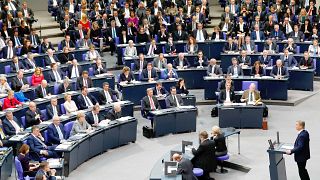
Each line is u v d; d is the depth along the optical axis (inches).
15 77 1040.8
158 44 1290.6
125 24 1382.9
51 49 1226.0
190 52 1270.9
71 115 913.5
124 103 999.0
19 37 1288.1
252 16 1400.1
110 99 1010.7
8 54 1197.1
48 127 842.8
